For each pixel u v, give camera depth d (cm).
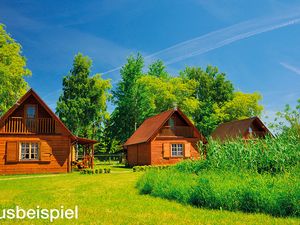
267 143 1695
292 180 1088
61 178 2283
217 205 1027
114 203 1162
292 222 819
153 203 1141
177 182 1307
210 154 1845
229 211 977
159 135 3591
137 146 3947
